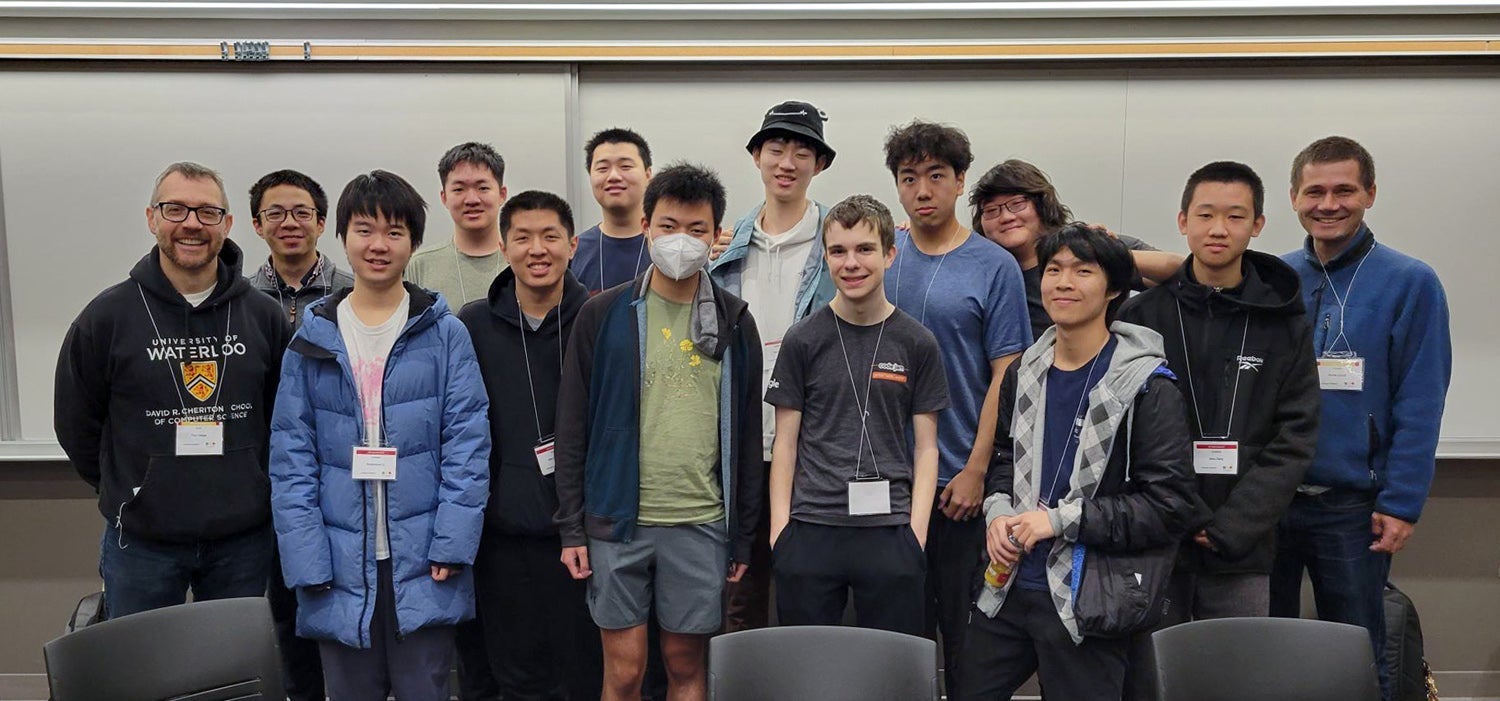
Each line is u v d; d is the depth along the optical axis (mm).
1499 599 3234
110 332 2246
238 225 3102
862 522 2164
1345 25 2988
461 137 3080
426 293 2271
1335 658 1757
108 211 3078
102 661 1715
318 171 3088
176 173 2240
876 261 2143
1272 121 3078
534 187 3104
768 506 2611
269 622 1892
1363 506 2506
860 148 3098
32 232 3084
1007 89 3076
